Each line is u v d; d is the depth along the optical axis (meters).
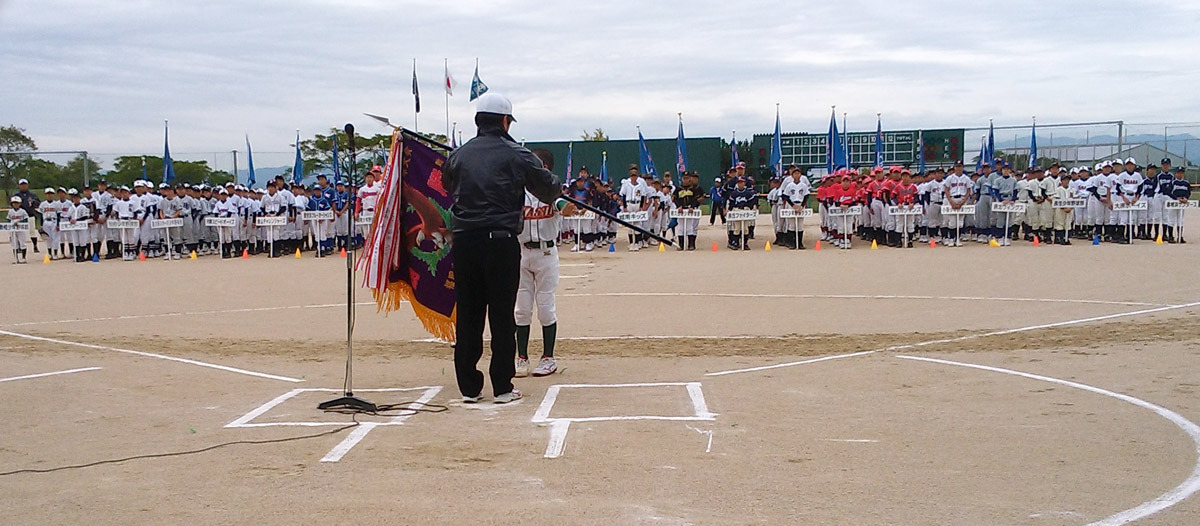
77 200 26.20
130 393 8.39
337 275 20.17
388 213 8.50
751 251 24.28
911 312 13.04
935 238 26.16
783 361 9.64
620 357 10.11
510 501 5.03
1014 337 10.73
